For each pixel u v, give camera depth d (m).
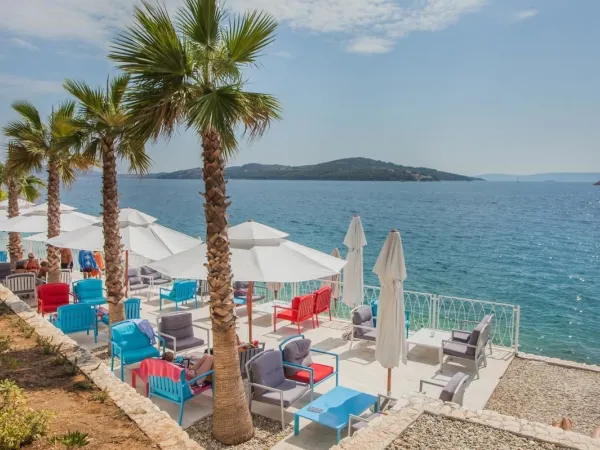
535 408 7.61
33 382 6.31
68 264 17.78
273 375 7.38
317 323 11.87
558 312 19.67
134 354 8.51
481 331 8.64
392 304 7.60
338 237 47.41
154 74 6.35
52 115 12.55
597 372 9.06
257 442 6.52
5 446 4.36
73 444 4.46
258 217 68.88
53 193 13.83
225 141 6.33
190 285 13.27
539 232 52.62
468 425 5.54
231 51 6.35
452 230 54.31
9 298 11.17
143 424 5.14
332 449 4.98
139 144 6.93
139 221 12.57
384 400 6.85
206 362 7.46
